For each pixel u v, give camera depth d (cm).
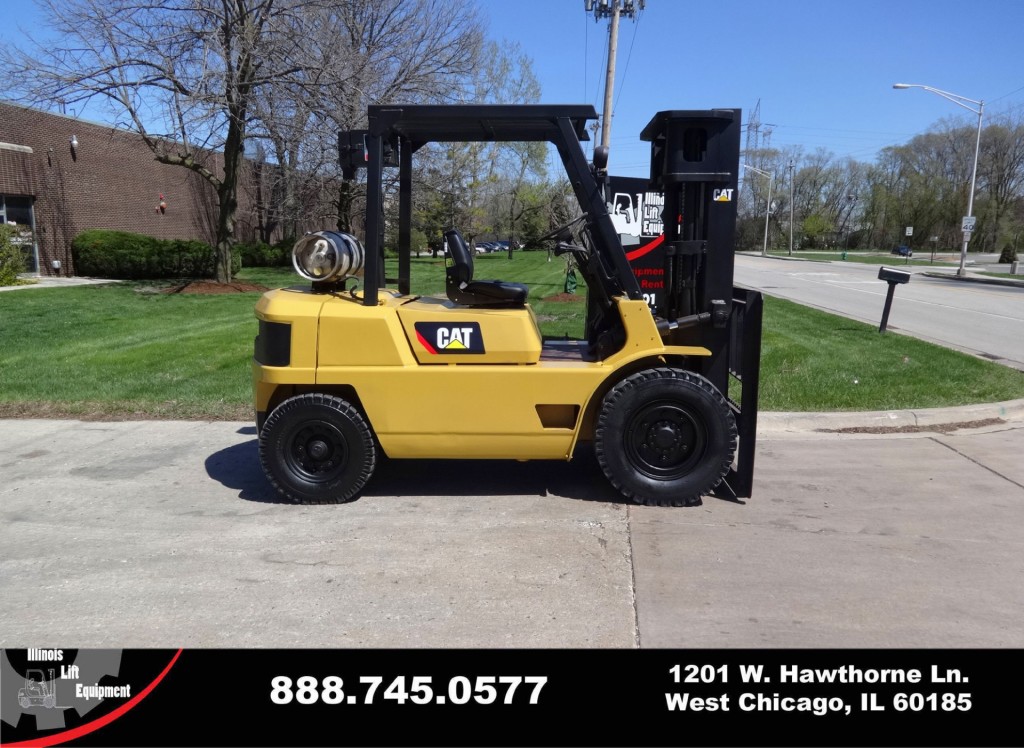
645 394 496
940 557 438
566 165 507
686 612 374
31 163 2208
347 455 513
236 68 1708
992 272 4288
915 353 1077
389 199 1938
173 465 614
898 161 9394
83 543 458
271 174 2780
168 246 2298
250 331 1280
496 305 531
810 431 720
